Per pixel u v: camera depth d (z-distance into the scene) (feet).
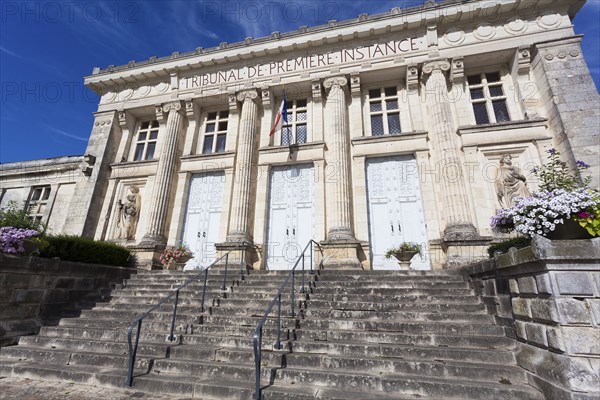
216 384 13.94
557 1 38.32
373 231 38.50
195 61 49.67
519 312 14.80
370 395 12.92
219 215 44.62
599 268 11.95
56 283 24.52
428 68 40.70
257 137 46.34
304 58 46.39
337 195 38.24
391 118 43.52
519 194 34.12
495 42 39.68
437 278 24.77
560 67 35.83
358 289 23.54
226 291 25.70
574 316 11.69
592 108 33.12
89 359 17.13
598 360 11.14
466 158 36.94
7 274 20.83
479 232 34.14
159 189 44.32
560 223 13.89
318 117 44.24
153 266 39.96
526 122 36.27
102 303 25.14
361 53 44.24
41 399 13.53
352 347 16.24
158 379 14.61
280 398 12.82
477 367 13.88
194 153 48.75
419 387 13.03
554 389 11.46
